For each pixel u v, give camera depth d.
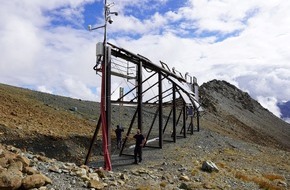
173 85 29.05
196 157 21.52
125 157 19.30
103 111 15.60
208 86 154.12
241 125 97.31
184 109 34.34
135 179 11.88
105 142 15.09
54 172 9.75
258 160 27.20
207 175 15.16
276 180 18.34
